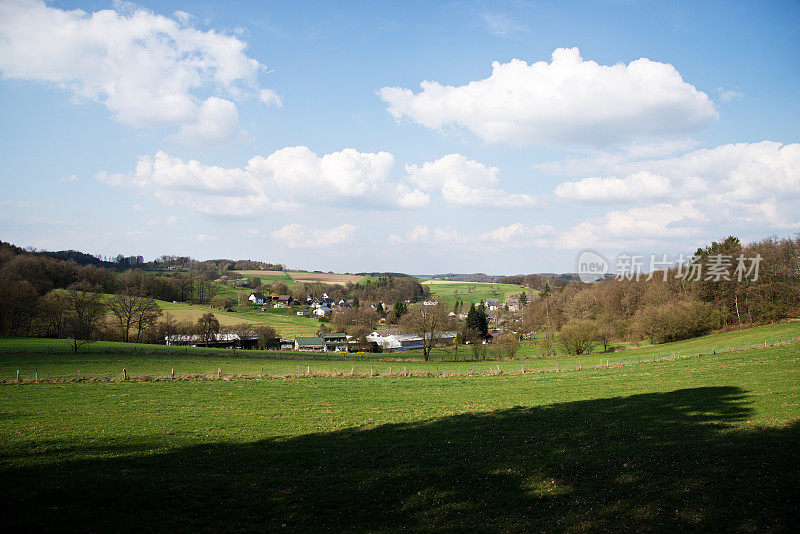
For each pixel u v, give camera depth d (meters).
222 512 15.43
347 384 46.19
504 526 14.10
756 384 34.19
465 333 88.81
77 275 144.62
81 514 14.78
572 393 37.84
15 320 92.06
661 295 100.44
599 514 14.48
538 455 21.12
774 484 15.43
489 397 37.56
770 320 81.44
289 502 16.34
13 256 139.75
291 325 156.12
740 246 89.38
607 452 20.81
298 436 25.75
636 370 50.50
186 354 72.81
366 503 16.28
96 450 22.69
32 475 18.45
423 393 40.31
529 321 137.62
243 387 43.84
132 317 105.81
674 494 15.49
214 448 23.30
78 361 60.16
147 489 17.27
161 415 31.42
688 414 27.19
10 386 43.38
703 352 61.28
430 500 16.41
